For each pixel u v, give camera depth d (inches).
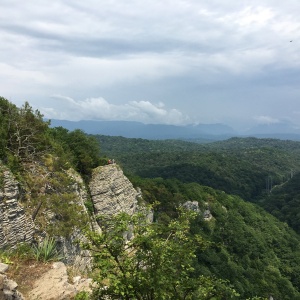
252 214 3253.0
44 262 576.4
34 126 1286.9
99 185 1750.7
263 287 2144.4
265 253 2657.5
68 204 1109.7
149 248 376.5
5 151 1082.1
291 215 3937.0
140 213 419.5
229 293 397.1
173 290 386.0
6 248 779.4
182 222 432.8
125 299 370.6
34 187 1056.8
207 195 3129.9
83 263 1062.4
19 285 488.1
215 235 2657.5
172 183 3029.0
